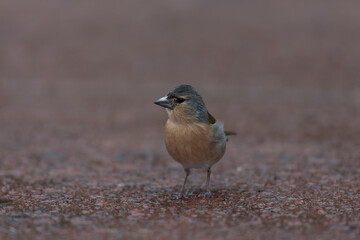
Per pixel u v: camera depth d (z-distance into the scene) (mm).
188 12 35000
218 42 28984
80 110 17281
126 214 6109
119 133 13758
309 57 26297
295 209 6387
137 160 10578
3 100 18969
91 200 6953
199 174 9195
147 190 7762
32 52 27328
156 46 28562
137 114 16781
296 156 10641
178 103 6746
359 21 32312
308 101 18906
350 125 14438
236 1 37781
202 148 6793
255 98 19484
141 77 23422
